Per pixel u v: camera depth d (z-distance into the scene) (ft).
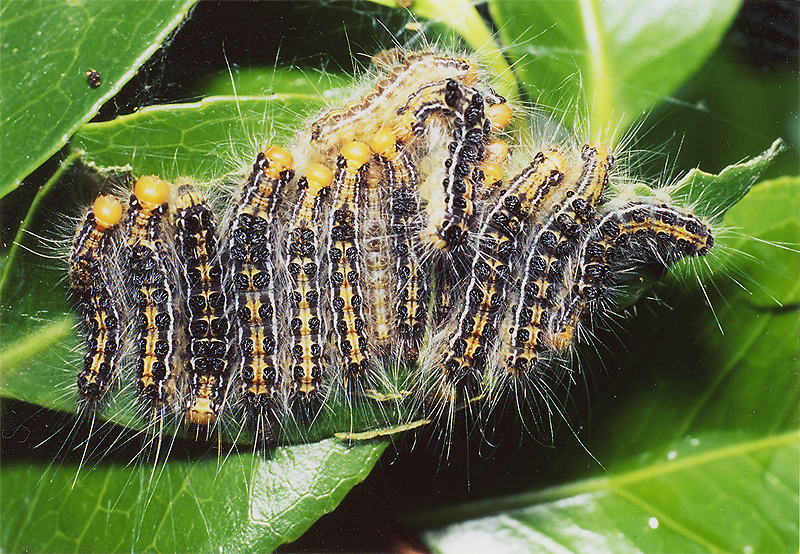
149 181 0.62
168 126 0.62
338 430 0.63
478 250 0.64
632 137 0.67
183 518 0.62
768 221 0.66
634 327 0.66
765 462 0.65
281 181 0.63
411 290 0.63
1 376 0.62
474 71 0.65
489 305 0.64
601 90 0.67
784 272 0.66
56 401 0.62
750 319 0.66
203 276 0.63
